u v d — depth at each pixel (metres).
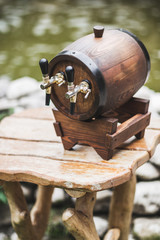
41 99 3.54
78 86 1.62
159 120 2.29
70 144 1.92
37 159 1.87
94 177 1.67
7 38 6.78
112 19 7.80
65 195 2.96
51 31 7.08
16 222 2.25
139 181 2.90
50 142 2.05
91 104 1.69
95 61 1.63
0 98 3.71
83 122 1.82
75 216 1.88
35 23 7.63
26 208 2.26
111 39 1.78
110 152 1.80
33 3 9.23
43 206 2.58
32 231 2.33
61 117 1.88
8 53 6.01
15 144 2.04
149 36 6.76
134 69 1.81
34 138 2.10
